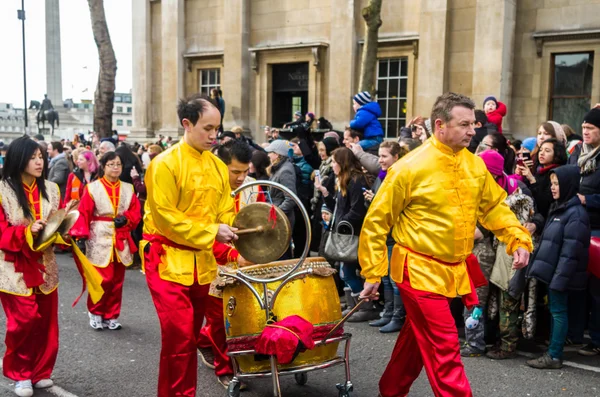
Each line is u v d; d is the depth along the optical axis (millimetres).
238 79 16922
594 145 5906
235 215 4297
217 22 17969
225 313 4191
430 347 3617
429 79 13562
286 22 16266
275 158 7215
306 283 4086
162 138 17781
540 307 6086
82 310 7191
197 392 4703
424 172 3639
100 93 15719
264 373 4137
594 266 5172
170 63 18719
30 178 4723
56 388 4844
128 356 5621
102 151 9789
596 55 12070
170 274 3959
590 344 5660
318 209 7945
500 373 5070
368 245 3727
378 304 7215
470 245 3746
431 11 13438
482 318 5504
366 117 8328
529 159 6871
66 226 4621
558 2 12414
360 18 14812
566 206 5031
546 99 12695
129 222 6461
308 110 15906
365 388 4777
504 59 12602
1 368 5281
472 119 3592
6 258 4551
